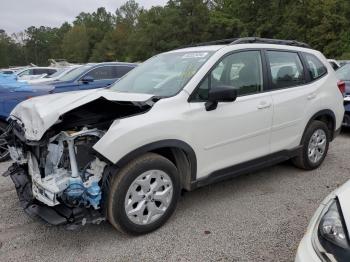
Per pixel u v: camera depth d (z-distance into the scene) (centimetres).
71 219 335
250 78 454
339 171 551
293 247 347
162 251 345
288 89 493
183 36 6375
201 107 395
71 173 342
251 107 439
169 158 408
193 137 388
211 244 355
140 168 353
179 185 390
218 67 421
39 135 337
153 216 373
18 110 403
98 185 346
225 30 5831
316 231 244
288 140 498
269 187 491
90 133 347
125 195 348
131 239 366
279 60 495
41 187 347
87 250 349
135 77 475
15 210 434
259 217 407
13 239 371
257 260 329
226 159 425
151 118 360
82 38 10350
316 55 559
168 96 390
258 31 5331
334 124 571
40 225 397
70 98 372
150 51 6844
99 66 1044
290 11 4978
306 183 504
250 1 5628
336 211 244
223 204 441
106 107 390
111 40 9025
